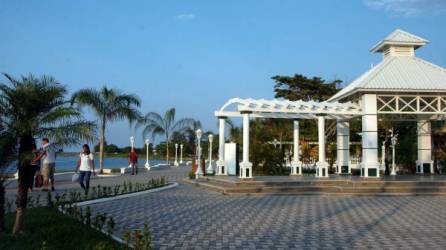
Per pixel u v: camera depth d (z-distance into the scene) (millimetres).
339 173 25094
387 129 34031
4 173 8953
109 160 75062
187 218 11844
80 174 16938
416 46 24188
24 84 9094
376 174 20828
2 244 7914
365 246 8602
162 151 64938
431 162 25656
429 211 13594
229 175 25328
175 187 21812
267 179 20891
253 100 20578
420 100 21984
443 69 22922
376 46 24953
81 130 8781
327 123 37031
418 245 8727
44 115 8961
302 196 17922
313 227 10641
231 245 8586
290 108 21078
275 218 11984
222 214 12625
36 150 9023
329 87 49344
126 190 18609
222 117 25250
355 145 37188
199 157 26734
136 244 7203
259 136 31438
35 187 18531
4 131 8781
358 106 22031
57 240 8320
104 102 30516
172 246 8477
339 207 14445
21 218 8938
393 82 21547
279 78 50188
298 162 25312
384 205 15055
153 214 12461
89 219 10031
